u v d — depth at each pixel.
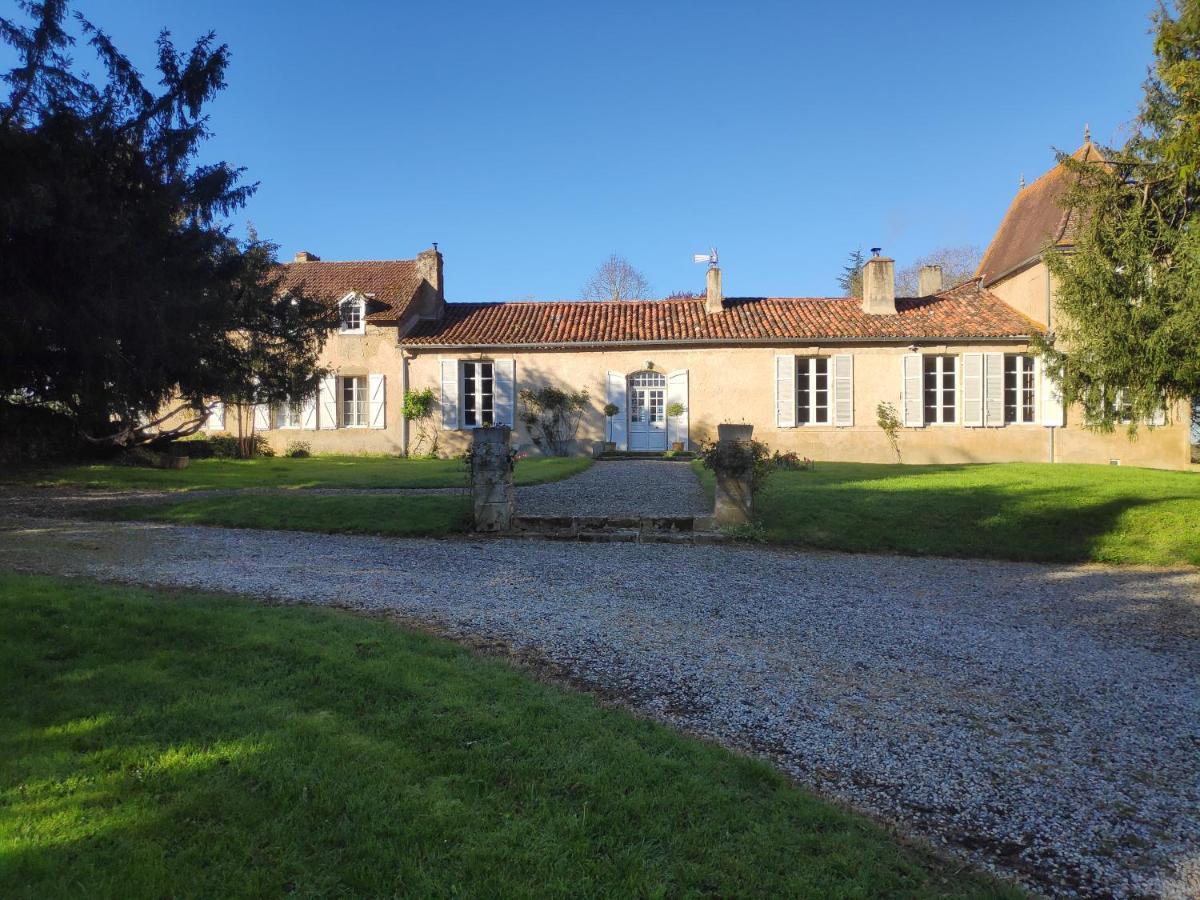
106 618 5.16
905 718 4.38
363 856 2.72
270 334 18.14
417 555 8.66
